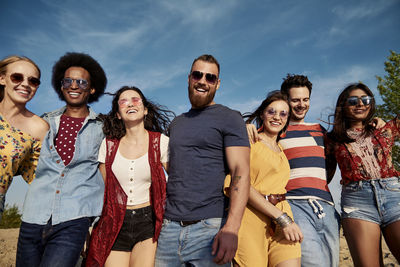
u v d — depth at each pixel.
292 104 3.51
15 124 2.94
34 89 2.97
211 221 2.46
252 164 2.80
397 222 2.85
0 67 2.87
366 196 3.02
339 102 3.30
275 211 2.58
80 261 4.54
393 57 13.37
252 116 3.30
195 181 2.57
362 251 2.97
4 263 5.20
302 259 2.81
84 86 3.16
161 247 2.62
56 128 3.05
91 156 2.98
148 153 2.91
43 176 2.86
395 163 10.91
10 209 11.57
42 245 2.71
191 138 2.67
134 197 2.86
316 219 2.95
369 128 3.20
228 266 2.33
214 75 2.84
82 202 2.76
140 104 3.01
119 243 2.81
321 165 3.20
